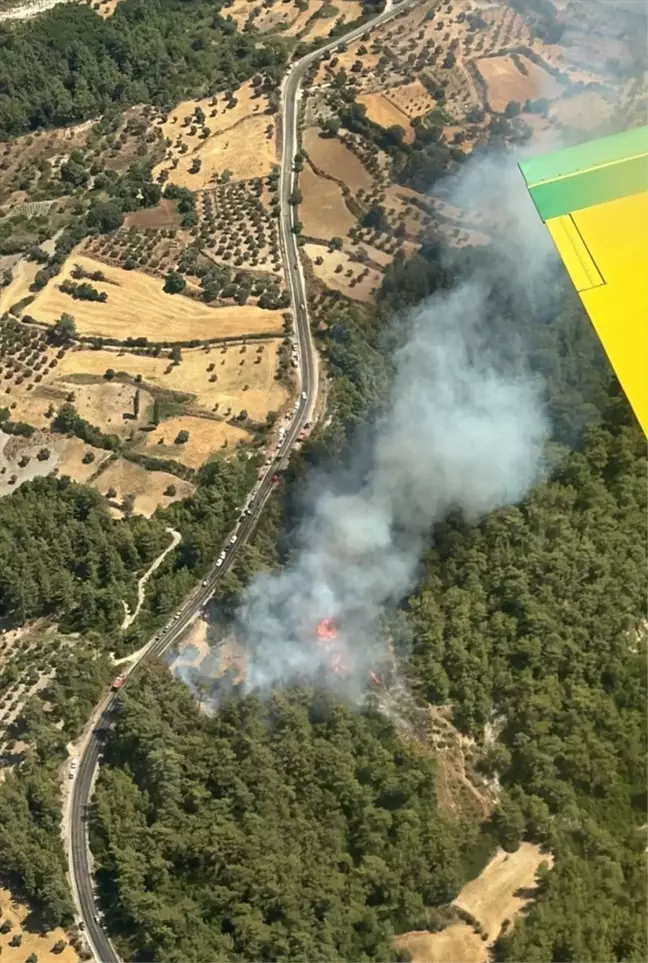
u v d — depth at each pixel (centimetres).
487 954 18762
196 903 19512
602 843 19712
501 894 19575
